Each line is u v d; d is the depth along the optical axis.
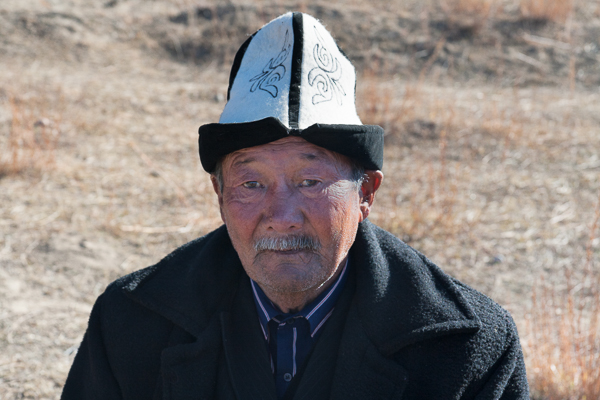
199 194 5.16
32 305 3.75
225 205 1.49
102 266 4.20
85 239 4.46
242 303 1.63
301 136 1.37
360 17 9.26
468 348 1.50
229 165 1.46
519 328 3.71
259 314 1.62
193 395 1.54
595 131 6.48
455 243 4.61
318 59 1.45
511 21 9.33
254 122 1.35
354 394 1.49
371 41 8.81
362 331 1.53
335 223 1.43
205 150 1.48
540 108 7.16
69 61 8.01
